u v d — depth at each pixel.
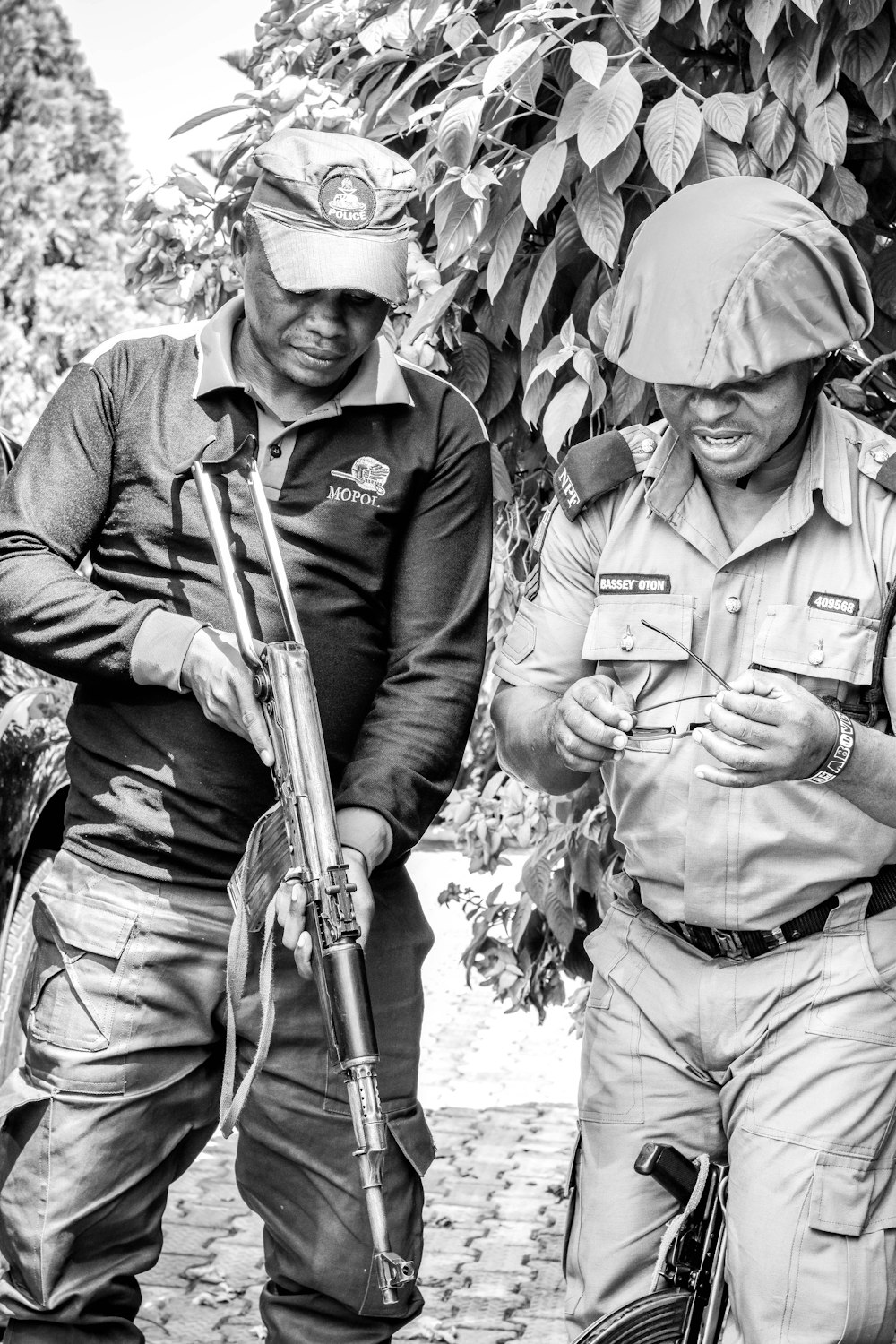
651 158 2.88
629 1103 2.50
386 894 2.78
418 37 3.30
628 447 2.49
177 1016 2.67
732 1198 2.37
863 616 2.35
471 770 4.55
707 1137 2.48
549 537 2.59
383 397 2.66
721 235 2.21
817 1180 2.30
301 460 2.64
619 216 2.96
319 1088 2.69
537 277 3.13
